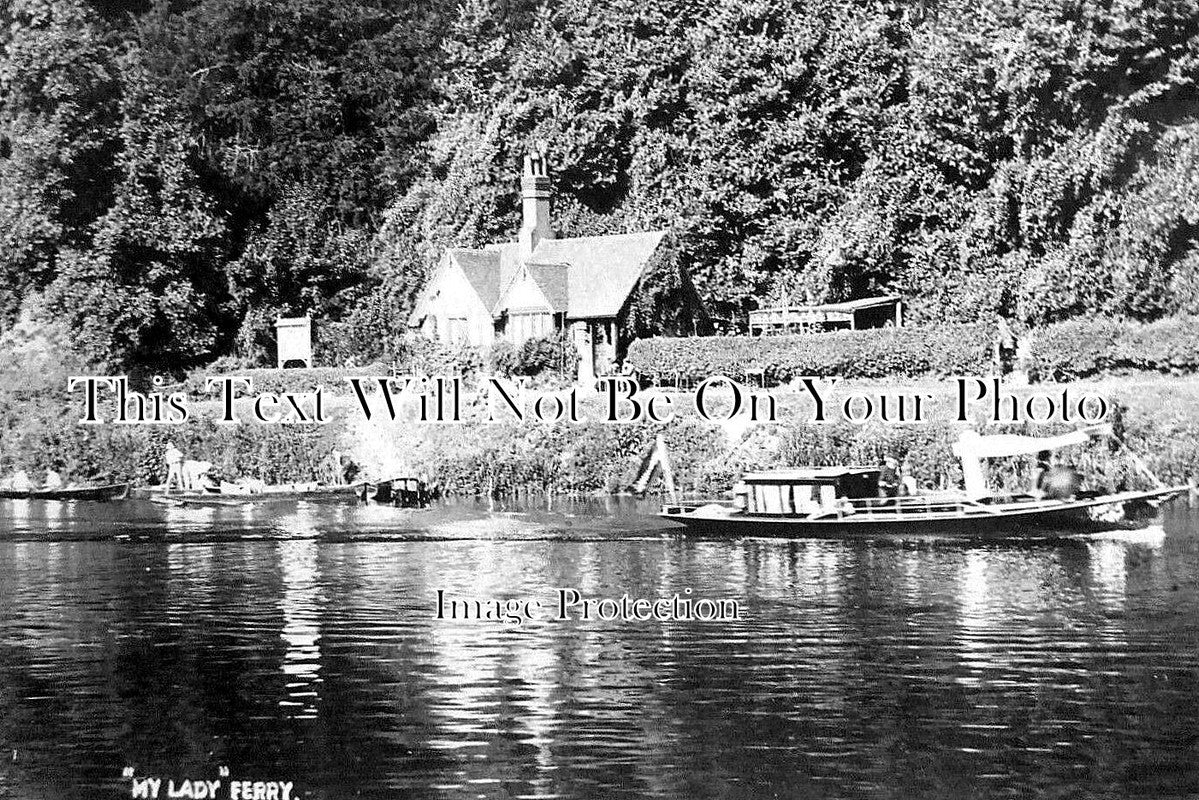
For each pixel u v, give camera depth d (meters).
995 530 55.09
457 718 35.66
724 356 83.81
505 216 103.88
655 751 33.34
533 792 31.16
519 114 103.75
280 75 113.19
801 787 31.30
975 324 81.62
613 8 105.38
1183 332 78.50
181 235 99.50
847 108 99.62
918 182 95.00
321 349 100.75
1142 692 36.97
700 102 100.69
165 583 51.12
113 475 82.31
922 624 43.66
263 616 45.94
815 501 57.06
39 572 53.28
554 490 74.00
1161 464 67.81
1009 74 91.69
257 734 34.84
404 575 51.91
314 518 65.31
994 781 31.56
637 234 91.81
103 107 102.44
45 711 36.75
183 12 121.00
